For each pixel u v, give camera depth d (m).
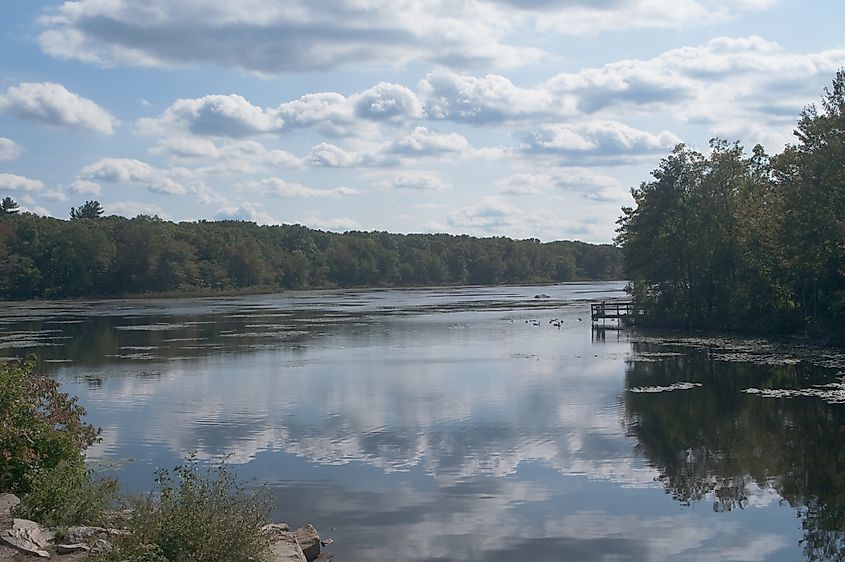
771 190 53.78
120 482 17.81
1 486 13.55
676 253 58.66
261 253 149.50
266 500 15.33
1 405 14.17
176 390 30.61
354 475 18.52
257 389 30.72
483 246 195.12
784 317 50.59
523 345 46.62
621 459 19.80
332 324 63.62
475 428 23.33
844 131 45.75
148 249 124.06
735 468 18.88
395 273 173.88
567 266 198.12
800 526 15.10
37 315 77.31
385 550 13.94
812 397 27.52
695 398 27.70
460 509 16.09
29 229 118.94
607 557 13.66
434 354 42.16
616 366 36.47
